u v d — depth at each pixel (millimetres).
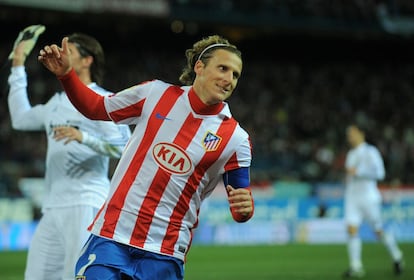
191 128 11344
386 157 80000
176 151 11305
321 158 76812
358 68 106000
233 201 11141
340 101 96938
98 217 11555
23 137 68812
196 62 11594
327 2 86562
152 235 11312
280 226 62156
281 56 106625
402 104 99938
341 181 72625
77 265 11391
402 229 66125
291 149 80500
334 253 48594
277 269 37375
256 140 81250
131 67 91125
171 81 92312
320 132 89125
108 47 95938
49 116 15602
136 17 75625
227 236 59406
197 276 33625
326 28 86125
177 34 93875
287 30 86312
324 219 63750
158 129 11367
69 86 11273
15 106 16203
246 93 93062
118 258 11109
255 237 60812
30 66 81312
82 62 15617
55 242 15070
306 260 43094
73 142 15156
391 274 35594
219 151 11406
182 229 11555
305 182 70438
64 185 15164
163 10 74562
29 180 57031
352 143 36156
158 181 11273
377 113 96500
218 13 79938
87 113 11586
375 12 88562
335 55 106625
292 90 96812
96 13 71688
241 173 11664
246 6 81875
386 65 108188
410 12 89812
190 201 11555
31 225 51844
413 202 67125
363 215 36094
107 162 15688
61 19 83062
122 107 11555
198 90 11391
